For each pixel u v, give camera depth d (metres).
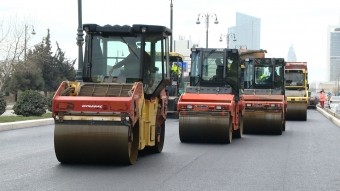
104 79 12.73
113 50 12.84
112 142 10.98
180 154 14.09
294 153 14.70
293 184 9.68
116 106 10.94
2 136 18.56
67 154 11.28
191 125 16.98
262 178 10.27
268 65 24.45
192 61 18.75
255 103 21.22
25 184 9.17
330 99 54.25
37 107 27.14
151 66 13.03
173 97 31.52
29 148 14.86
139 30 12.72
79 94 11.66
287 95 33.75
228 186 9.32
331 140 19.03
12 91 61.28
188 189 8.95
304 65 36.09
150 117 12.89
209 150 15.19
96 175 10.24
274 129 21.22
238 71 18.64
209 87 18.23
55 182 9.41
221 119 16.91
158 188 8.97
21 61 56.62
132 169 11.10
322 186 9.52
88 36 12.92
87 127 11.02
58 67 71.50
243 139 19.20
